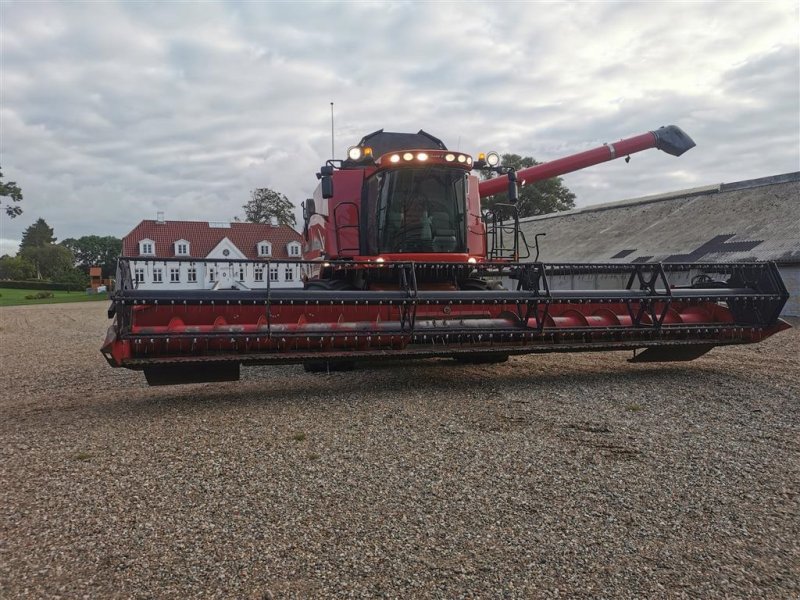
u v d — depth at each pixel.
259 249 62.25
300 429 5.50
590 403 6.45
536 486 4.03
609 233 30.56
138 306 6.33
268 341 6.34
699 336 7.75
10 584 2.84
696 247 23.36
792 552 3.10
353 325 6.70
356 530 3.39
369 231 8.74
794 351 10.68
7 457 4.83
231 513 3.63
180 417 6.05
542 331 7.12
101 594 2.76
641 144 12.30
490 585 2.81
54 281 87.19
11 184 50.25
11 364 11.41
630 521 3.48
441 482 4.11
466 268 8.19
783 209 23.27
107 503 3.81
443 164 8.26
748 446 4.84
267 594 2.74
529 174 11.78
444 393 7.03
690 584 2.81
